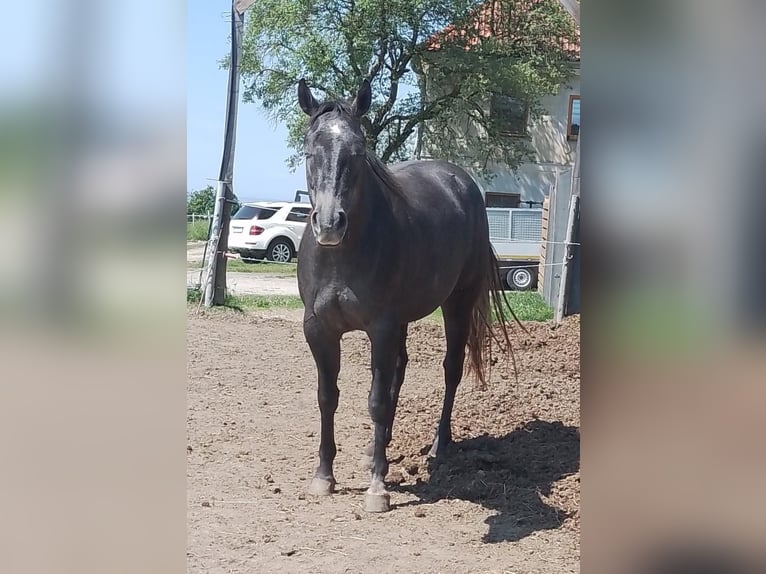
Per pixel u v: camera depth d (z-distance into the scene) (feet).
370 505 12.60
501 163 76.33
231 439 16.55
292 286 43.16
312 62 63.52
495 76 64.85
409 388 21.43
